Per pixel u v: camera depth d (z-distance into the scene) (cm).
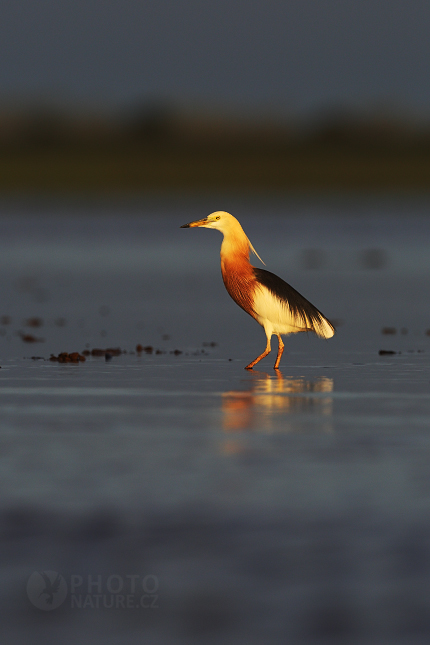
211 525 856
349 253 5459
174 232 7131
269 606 709
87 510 895
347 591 728
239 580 748
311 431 1221
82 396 1503
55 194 12000
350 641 660
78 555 794
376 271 4378
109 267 4669
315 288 3722
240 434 1205
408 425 1259
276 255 5388
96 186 13075
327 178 14038
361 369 1833
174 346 2219
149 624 686
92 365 1892
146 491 950
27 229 7381
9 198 11362
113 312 2984
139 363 1922
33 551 802
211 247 5869
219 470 1027
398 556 787
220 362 1945
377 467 1037
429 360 1966
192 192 12494
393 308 3072
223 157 16462
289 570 763
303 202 10856
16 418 1312
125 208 10006
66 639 668
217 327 2606
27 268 4644
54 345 2238
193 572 761
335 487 962
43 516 879
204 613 699
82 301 3303
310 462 1059
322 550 800
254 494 941
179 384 1631
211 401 1453
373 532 838
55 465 1048
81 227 7600
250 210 9744
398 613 696
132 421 1291
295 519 869
